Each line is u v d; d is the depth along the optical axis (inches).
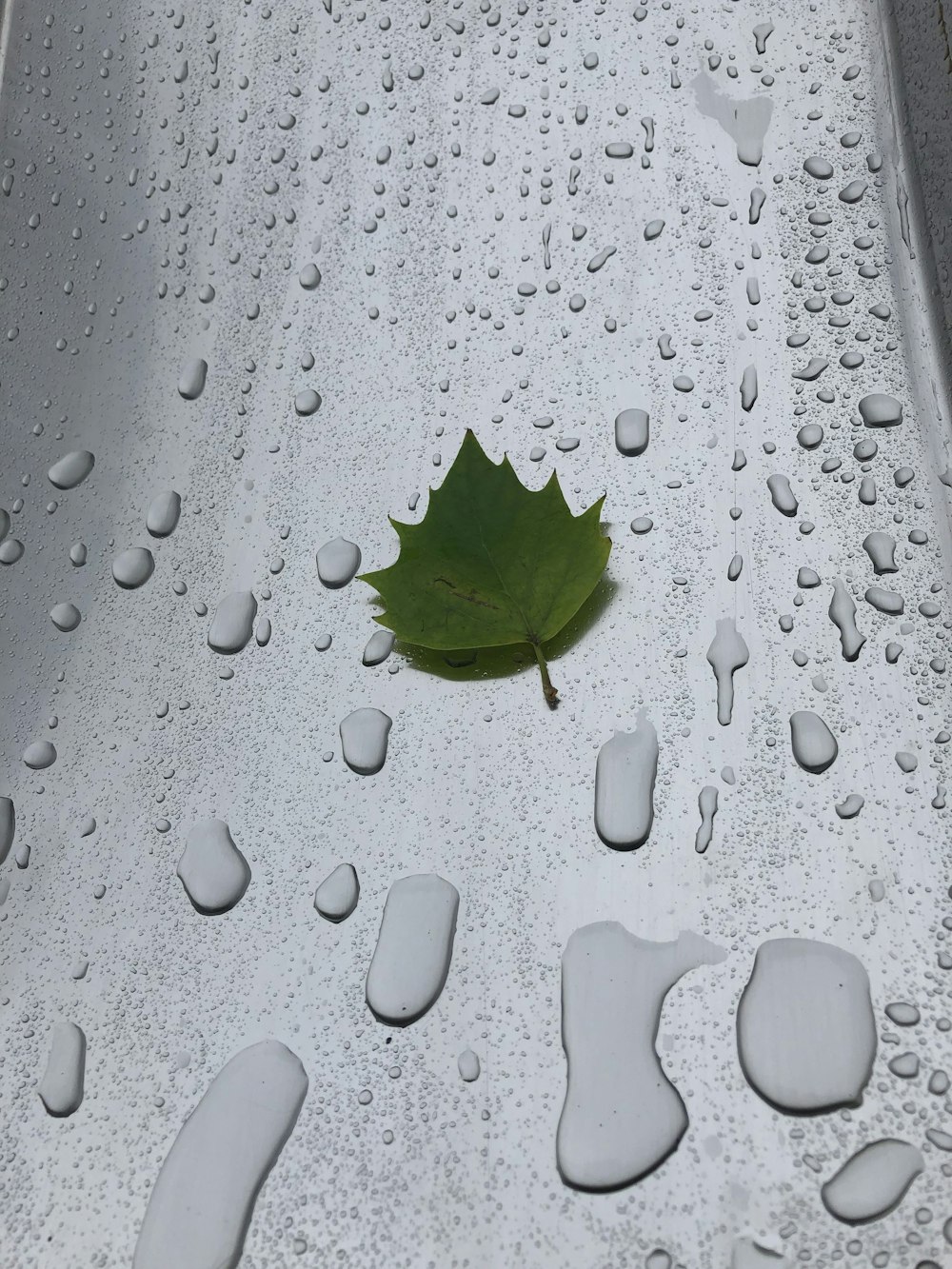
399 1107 7.8
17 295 13.0
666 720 9.4
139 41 14.9
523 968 8.3
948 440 10.8
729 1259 6.9
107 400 12.4
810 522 10.4
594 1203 7.2
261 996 8.5
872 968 8.0
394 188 13.5
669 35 14.1
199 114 14.4
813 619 9.9
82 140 14.1
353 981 8.4
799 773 9.0
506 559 9.4
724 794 9.0
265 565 11.0
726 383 11.4
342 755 9.7
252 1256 7.3
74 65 14.5
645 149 13.2
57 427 12.2
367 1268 7.2
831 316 11.7
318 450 11.7
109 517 11.6
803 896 8.4
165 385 12.4
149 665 10.5
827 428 11.0
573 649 9.9
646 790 9.1
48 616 11.0
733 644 9.8
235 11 15.1
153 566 11.2
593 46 14.2
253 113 14.3
